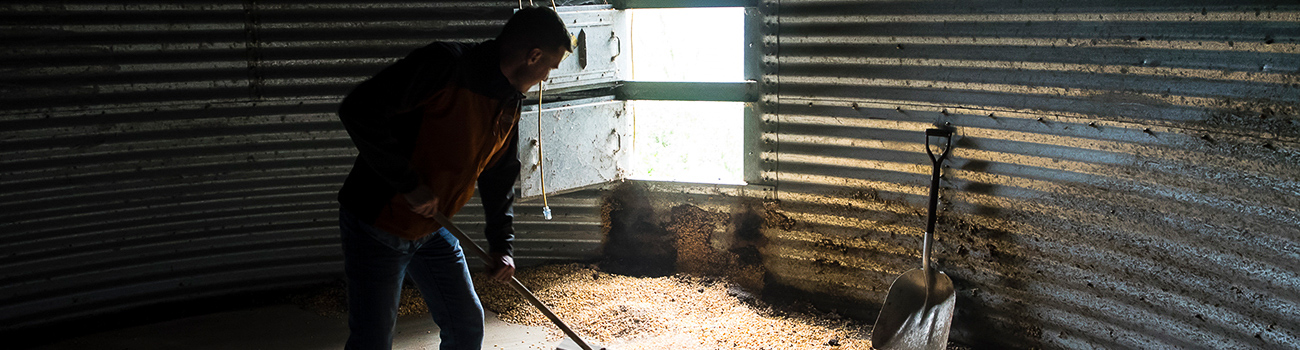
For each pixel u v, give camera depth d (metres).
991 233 3.73
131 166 4.08
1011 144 3.54
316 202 4.57
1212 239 2.98
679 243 4.86
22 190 3.85
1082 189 3.37
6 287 3.95
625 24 4.41
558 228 4.96
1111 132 3.22
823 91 4.09
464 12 4.31
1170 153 3.06
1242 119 2.83
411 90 2.29
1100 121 3.24
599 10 4.25
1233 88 2.85
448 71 2.33
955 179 3.78
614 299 4.55
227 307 4.54
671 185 4.75
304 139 4.38
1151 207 3.15
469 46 2.46
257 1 4.10
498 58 2.40
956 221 3.83
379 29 4.28
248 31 4.12
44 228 3.98
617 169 4.71
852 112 4.03
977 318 3.90
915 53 3.72
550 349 4.00
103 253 4.18
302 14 4.17
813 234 4.37
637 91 4.56
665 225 4.89
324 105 4.35
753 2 4.20
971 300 3.90
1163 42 3.00
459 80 2.37
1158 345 3.23
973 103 3.60
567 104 4.36
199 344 4.09
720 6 4.25
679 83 4.47
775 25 4.17
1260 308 2.87
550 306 4.45
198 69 4.06
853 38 3.92
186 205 4.30
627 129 4.69
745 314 4.38
